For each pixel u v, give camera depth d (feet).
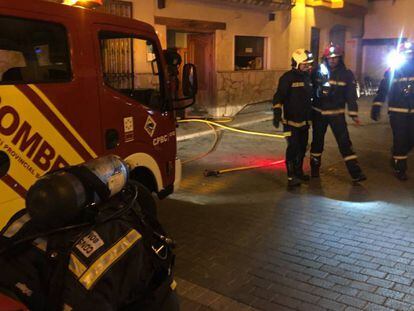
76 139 12.34
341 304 11.99
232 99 49.98
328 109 22.24
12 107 10.78
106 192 6.12
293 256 14.84
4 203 10.70
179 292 12.61
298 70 21.24
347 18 70.49
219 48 47.67
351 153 22.40
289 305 11.96
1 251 5.72
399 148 23.04
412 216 18.34
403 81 22.47
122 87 15.64
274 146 33.37
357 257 14.71
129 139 14.33
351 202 20.12
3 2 10.75
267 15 53.42
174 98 17.07
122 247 5.88
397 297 12.32
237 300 12.22
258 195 21.36
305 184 23.02
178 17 42.70
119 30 13.93
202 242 15.99
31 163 11.23
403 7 71.97
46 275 5.57
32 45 11.39
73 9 12.33
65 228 5.72
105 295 5.57
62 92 11.89
